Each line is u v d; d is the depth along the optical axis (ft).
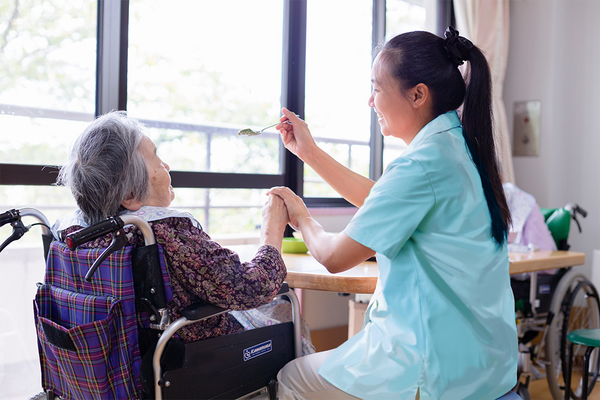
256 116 8.29
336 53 9.02
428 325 3.03
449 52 3.48
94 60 6.36
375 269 4.85
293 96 8.27
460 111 3.60
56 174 5.84
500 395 3.20
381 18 9.62
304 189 8.86
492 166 3.42
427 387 3.00
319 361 3.67
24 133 5.96
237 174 7.48
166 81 7.31
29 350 5.91
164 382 3.20
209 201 8.91
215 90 8.02
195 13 7.57
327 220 8.54
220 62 7.96
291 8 8.11
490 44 10.93
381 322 3.28
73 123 6.30
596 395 7.83
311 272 4.58
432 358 3.00
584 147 11.07
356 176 4.83
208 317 3.37
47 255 3.81
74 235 2.74
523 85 11.74
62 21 6.16
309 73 8.59
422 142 3.31
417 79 3.42
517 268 5.96
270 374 3.99
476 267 3.14
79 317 3.37
